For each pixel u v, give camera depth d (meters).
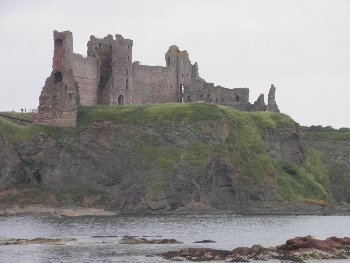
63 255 154.50
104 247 167.00
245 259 147.38
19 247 166.25
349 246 157.00
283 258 148.25
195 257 149.75
